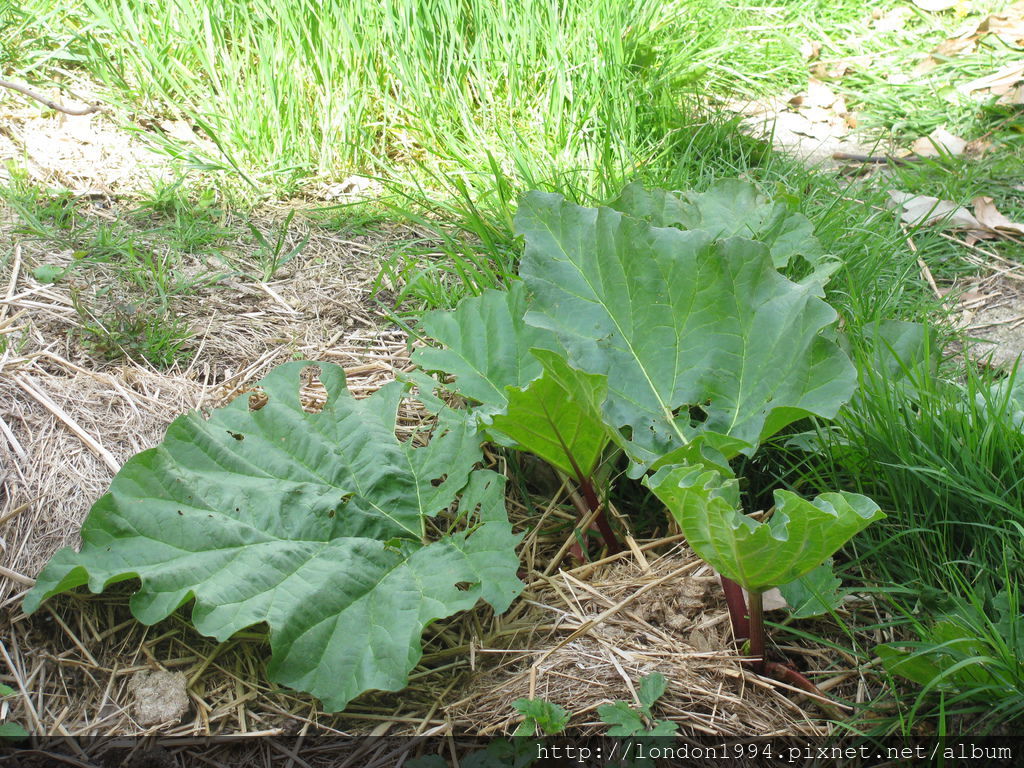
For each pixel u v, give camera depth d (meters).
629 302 1.60
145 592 1.46
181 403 1.68
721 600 1.56
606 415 1.56
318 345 1.80
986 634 1.45
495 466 1.68
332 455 1.58
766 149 2.25
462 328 1.68
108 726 1.45
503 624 1.54
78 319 1.74
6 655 1.48
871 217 2.05
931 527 1.59
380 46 2.17
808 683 1.49
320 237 1.98
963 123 2.47
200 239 1.92
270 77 2.09
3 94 2.06
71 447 1.60
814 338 1.54
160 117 2.12
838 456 1.63
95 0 2.18
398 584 1.51
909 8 2.99
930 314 1.94
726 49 2.56
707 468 1.51
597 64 2.21
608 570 1.59
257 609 1.47
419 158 2.15
